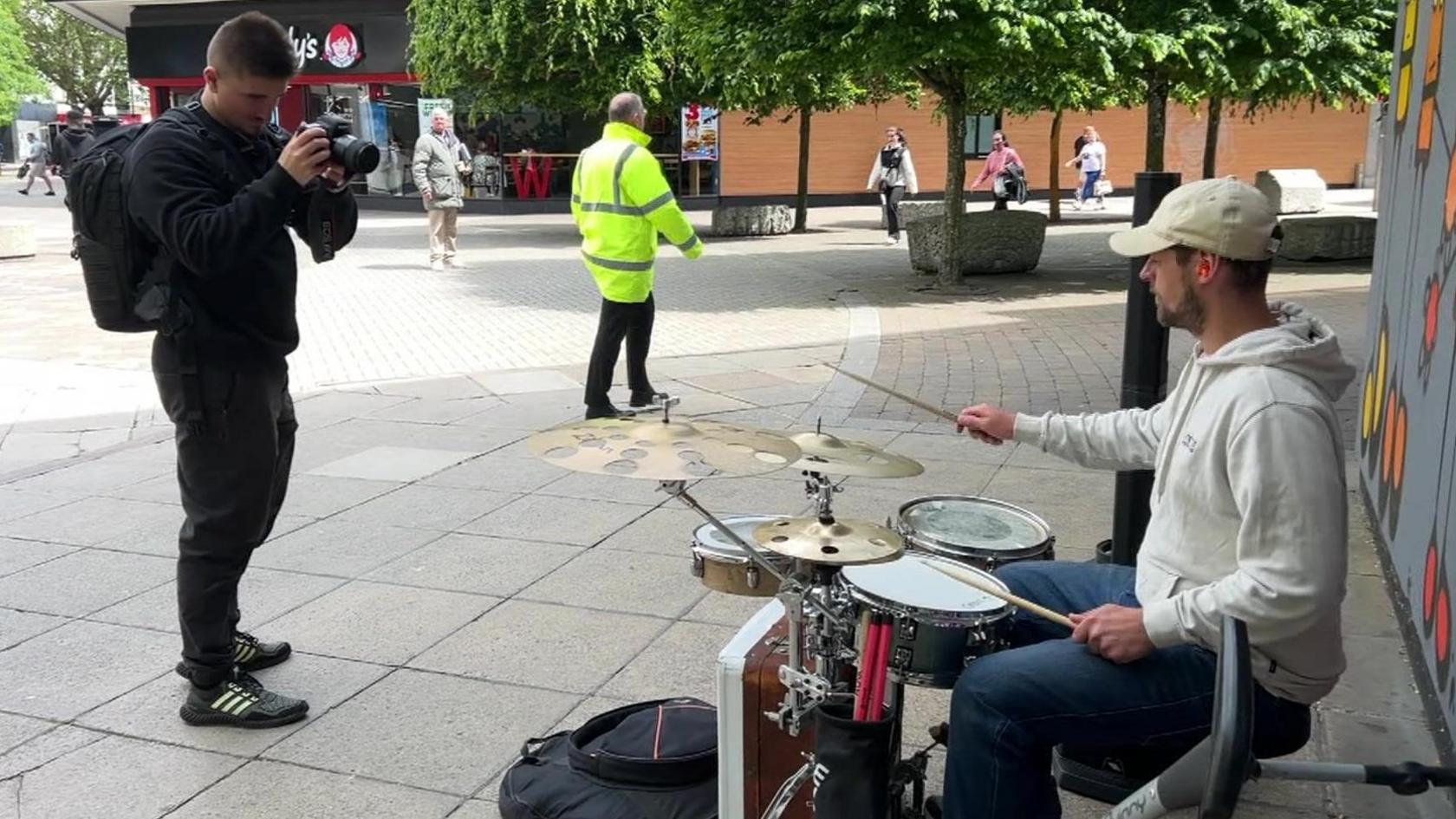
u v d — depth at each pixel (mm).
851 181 28562
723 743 2488
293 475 5910
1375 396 4770
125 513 5320
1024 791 2160
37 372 8656
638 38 17641
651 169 6422
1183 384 2242
